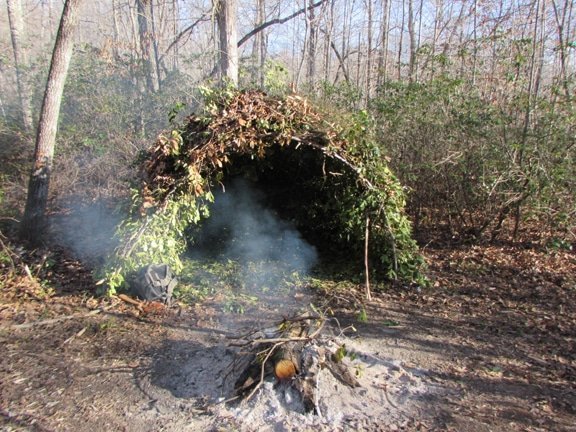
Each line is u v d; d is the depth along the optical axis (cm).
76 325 480
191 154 516
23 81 1198
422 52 821
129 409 343
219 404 343
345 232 652
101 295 546
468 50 934
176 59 1439
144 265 536
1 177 902
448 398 354
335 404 335
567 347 432
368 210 579
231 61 906
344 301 546
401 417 329
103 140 965
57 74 688
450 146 721
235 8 908
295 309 523
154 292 527
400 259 582
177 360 412
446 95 724
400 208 585
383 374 384
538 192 649
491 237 735
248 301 545
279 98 554
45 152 698
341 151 545
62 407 345
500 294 559
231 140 522
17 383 376
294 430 311
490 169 682
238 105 531
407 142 764
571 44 727
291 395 337
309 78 1349
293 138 538
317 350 356
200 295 557
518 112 719
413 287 582
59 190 895
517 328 475
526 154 665
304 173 688
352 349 414
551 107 661
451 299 550
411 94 739
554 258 655
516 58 699
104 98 1041
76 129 992
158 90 1098
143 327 479
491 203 713
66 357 419
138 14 1226
